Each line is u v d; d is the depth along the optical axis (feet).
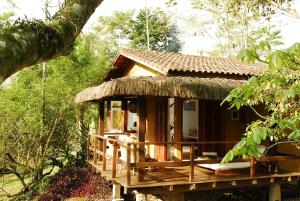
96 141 38.70
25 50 4.70
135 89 26.37
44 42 5.11
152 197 40.16
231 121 37.42
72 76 61.21
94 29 106.83
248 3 43.29
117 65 46.96
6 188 60.70
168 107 34.55
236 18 75.10
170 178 29.30
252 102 17.52
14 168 57.36
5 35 4.58
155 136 35.73
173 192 28.71
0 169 59.36
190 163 28.43
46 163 61.52
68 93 58.54
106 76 49.24
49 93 57.88
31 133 57.16
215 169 31.32
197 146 35.83
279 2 36.83
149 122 37.14
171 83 27.63
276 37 11.17
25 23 5.03
